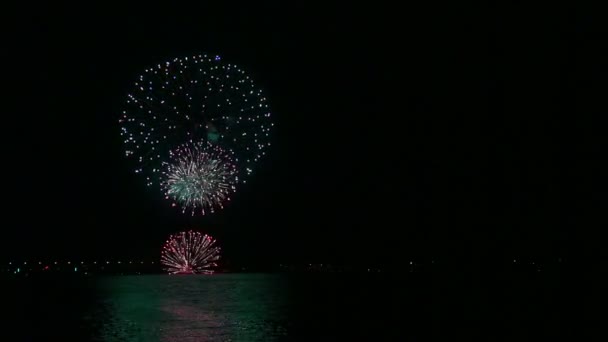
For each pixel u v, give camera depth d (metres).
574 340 14.20
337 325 15.89
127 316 17.55
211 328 15.43
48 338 14.17
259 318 17.08
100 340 13.88
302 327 15.65
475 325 16.02
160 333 14.73
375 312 18.33
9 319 17.08
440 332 15.05
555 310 18.66
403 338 14.38
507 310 18.78
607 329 15.50
